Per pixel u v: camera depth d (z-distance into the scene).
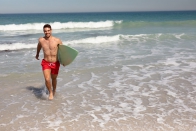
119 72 7.55
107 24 24.47
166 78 6.93
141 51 10.85
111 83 6.52
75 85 6.35
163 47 11.82
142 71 7.65
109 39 14.28
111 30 20.28
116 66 8.24
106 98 5.47
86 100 5.36
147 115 4.57
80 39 13.91
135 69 7.88
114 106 5.02
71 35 16.64
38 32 18.92
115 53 10.45
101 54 10.26
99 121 4.33
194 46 12.02
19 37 15.60
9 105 5.04
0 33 18.09
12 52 10.88
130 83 6.52
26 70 7.73
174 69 7.86
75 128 4.07
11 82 6.54
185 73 7.42
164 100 5.33
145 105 5.06
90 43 13.34
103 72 7.55
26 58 9.62
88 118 4.46
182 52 10.51
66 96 5.59
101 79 6.87
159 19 41.00
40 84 6.43
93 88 6.13
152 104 5.11
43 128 4.06
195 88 6.13
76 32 18.67
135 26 23.77
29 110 4.80
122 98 5.47
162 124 4.20
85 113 4.68
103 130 4.00
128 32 18.47
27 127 4.09
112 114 4.63
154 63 8.62
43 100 5.36
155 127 4.09
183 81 6.67
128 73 7.44
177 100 5.34
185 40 13.97
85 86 6.28
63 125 4.18
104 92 5.85
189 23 25.28
